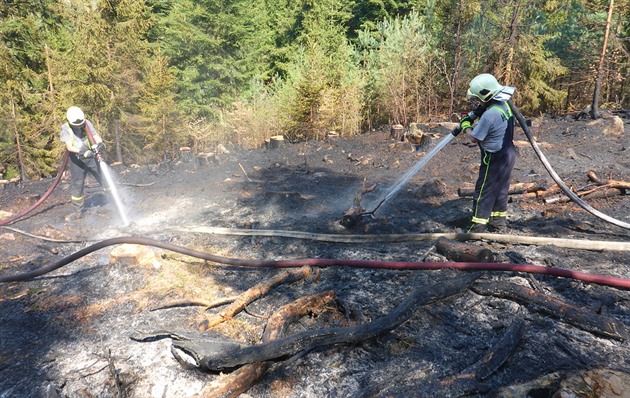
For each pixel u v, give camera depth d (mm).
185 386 2395
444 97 16766
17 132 15766
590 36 15570
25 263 4305
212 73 20547
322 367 2516
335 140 11391
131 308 3277
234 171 8414
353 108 15445
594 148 8656
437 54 16094
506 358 2371
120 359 2658
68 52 18016
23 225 5613
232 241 4637
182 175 8375
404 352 2596
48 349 2803
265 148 11094
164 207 6176
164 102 16938
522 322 2695
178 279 3711
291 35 27062
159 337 2883
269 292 3422
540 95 15703
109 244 3926
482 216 4215
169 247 3957
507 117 3908
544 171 6969
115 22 17250
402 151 9367
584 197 5312
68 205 6562
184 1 19625
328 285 3520
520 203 5441
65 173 9305
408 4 24734
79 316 3193
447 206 5496
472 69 15727
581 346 2520
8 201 6891
